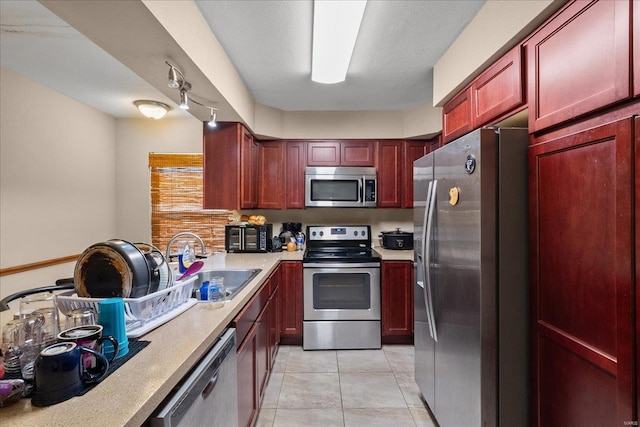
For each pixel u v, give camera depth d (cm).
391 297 290
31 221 267
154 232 373
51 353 71
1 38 201
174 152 373
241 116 249
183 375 88
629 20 90
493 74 160
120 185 373
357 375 240
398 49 203
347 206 327
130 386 75
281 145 331
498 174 131
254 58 214
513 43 143
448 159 158
